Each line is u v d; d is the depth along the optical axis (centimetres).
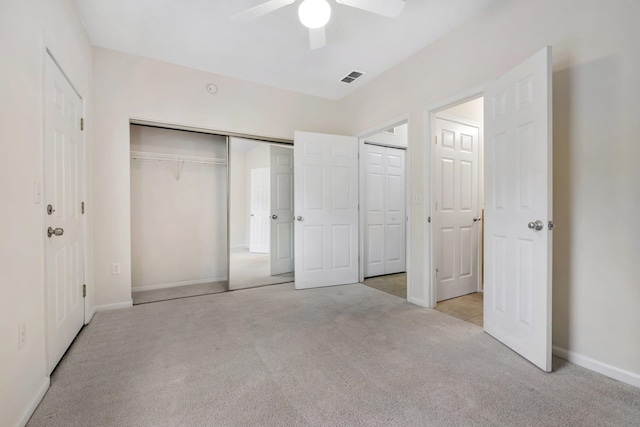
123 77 298
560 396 151
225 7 231
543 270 174
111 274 291
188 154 382
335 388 159
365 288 369
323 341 217
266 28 259
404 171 462
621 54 165
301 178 367
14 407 126
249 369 178
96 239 284
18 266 133
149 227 361
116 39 275
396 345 210
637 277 161
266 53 301
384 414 138
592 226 177
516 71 197
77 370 177
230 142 366
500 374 172
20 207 136
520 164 194
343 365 183
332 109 423
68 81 211
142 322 254
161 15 240
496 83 218
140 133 355
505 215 209
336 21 249
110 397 151
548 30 196
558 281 192
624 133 164
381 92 348
